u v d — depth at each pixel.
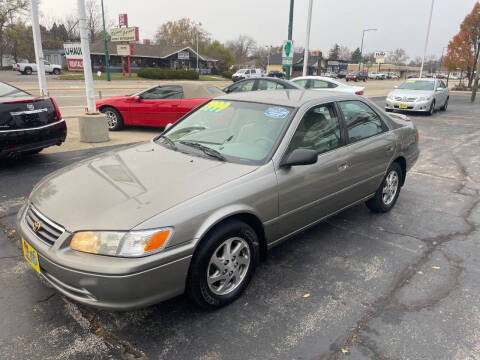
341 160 3.71
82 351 2.46
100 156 3.60
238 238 2.88
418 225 4.55
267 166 3.08
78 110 14.29
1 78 36.44
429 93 15.34
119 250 2.32
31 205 2.87
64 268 2.36
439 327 2.75
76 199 2.68
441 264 3.65
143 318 2.79
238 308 2.92
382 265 3.61
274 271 3.47
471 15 37.59
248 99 3.87
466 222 4.67
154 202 2.56
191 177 2.89
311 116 3.57
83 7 7.90
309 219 3.57
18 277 3.25
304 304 2.99
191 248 2.52
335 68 91.25
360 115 4.18
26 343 2.51
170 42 97.94
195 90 9.64
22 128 5.86
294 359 2.43
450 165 7.48
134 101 9.82
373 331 2.70
